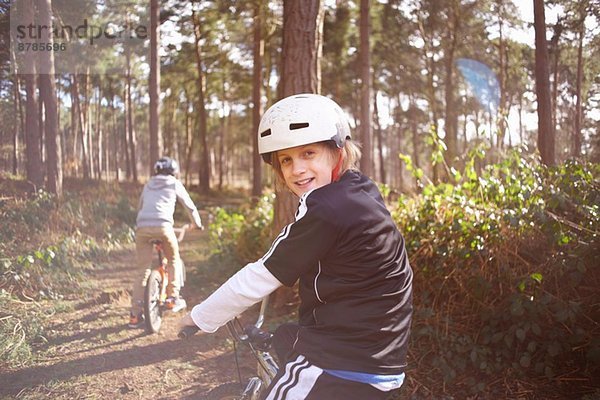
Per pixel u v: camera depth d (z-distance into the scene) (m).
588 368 3.51
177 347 4.43
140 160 43.12
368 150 15.02
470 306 3.88
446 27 17.73
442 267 3.96
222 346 4.47
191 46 28.64
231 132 49.28
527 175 4.27
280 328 1.81
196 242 10.47
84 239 6.84
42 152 6.79
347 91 29.61
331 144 1.65
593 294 3.56
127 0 9.01
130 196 9.51
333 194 1.55
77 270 6.14
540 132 5.28
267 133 1.65
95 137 11.56
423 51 22.00
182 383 3.72
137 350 4.32
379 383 1.50
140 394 3.52
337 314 1.52
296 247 1.53
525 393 3.33
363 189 1.61
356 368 1.49
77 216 7.08
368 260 1.52
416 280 4.09
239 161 69.38
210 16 23.23
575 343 3.55
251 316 5.27
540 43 5.34
